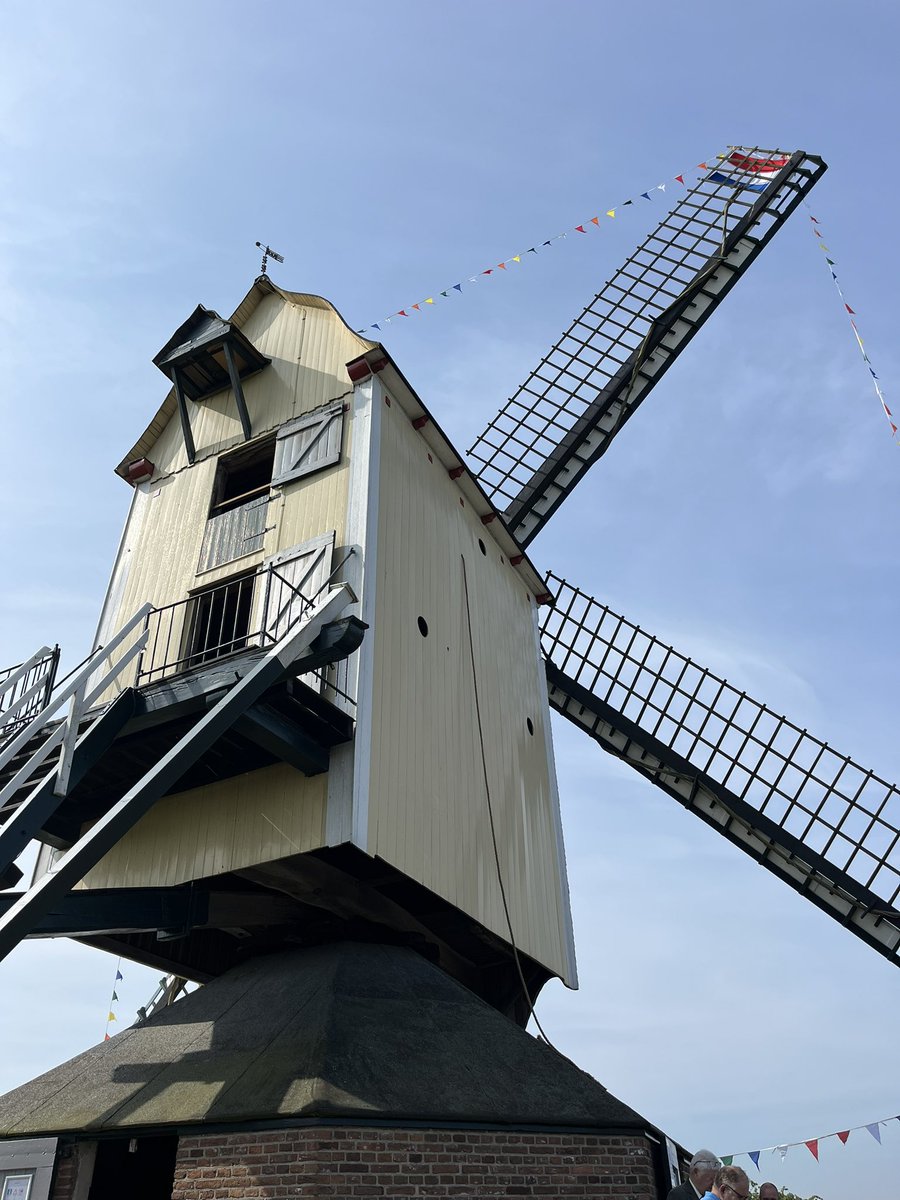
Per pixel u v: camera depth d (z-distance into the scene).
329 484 11.77
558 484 18.59
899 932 13.98
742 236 19.98
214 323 13.47
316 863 10.11
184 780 10.64
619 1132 8.70
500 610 15.09
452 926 12.22
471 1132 7.94
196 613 11.90
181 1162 7.51
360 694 9.93
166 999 15.10
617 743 16.98
